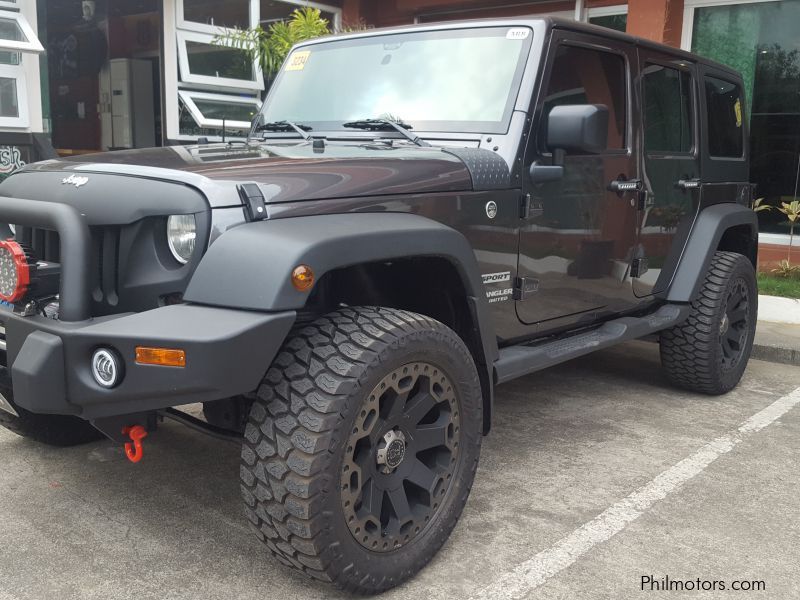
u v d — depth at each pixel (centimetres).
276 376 217
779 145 841
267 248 207
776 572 253
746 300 455
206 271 210
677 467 339
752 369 521
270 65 785
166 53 803
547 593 238
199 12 834
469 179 278
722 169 459
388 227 232
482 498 305
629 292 380
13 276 222
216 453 344
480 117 306
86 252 218
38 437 330
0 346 244
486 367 274
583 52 334
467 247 259
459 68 321
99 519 280
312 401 211
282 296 203
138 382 204
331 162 251
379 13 1022
